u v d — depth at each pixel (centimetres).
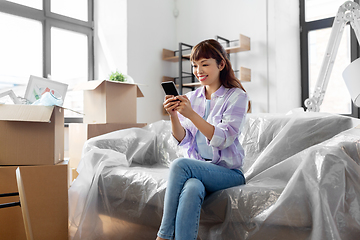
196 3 337
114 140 193
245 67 304
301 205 103
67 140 280
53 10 292
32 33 279
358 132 122
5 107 149
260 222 108
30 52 278
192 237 102
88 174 167
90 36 317
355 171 105
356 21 166
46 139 154
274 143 154
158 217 136
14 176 149
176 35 352
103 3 311
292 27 306
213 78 130
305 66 311
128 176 155
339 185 101
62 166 155
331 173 104
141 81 305
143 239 142
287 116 166
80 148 216
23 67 274
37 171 150
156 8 325
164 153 199
